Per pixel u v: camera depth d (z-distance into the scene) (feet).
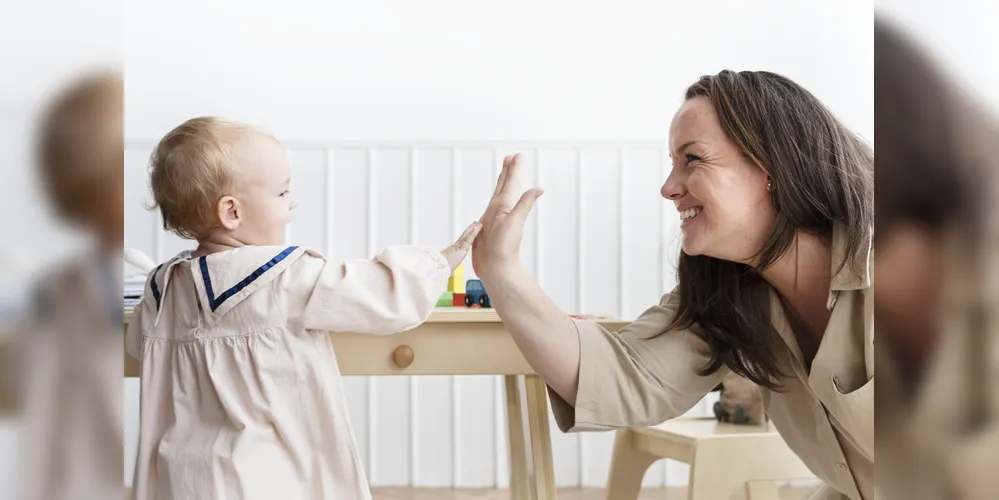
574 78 7.40
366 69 7.31
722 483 4.30
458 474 7.08
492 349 3.69
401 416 7.09
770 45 7.52
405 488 7.04
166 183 3.50
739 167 2.87
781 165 2.80
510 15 7.37
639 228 7.20
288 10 7.27
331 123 7.30
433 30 7.33
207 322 3.32
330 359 3.40
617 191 7.20
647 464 4.91
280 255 3.37
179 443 3.25
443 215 7.15
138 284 4.33
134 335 3.53
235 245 3.59
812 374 2.85
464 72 7.34
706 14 7.48
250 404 3.24
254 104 7.27
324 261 3.45
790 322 3.16
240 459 3.14
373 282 3.38
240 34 7.25
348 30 7.31
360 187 7.13
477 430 7.08
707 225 2.92
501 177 3.19
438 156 7.14
